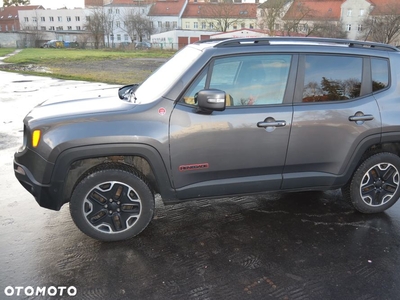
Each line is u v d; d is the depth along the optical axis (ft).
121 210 11.19
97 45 191.62
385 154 12.90
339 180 12.47
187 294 9.18
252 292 9.29
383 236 12.01
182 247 11.22
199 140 10.83
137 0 257.75
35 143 10.30
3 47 182.39
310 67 11.80
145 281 9.64
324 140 11.84
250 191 11.91
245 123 11.05
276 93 11.51
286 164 11.78
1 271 9.94
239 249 11.16
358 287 9.52
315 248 11.25
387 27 136.05
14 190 15.14
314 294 9.24
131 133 10.35
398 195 13.34
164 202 11.44
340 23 187.01
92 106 11.16
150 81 12.98
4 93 39.50
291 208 13.91
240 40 11.50
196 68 10.93
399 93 12.63
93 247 11.15
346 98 12.16
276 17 154.81
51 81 50.62
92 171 10.78
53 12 295.07
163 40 218.38
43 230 12.05
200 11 247.29
